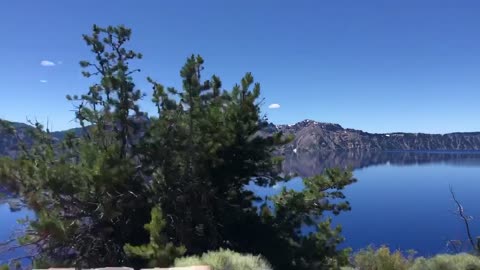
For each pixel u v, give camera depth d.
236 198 17.56
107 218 14.20
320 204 17.72
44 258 13.02
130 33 17.16
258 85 16.58
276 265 15.61
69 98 15.95
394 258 20.44
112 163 14.22
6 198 13.66
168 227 15.27
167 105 15.96
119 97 15.55
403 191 169.25
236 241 16.70
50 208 14.12
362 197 149.62
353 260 21.67
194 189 15.86
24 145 16.09
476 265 14.76
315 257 17.03
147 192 15.50
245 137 16.42
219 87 17.14
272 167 18.08
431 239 66.75
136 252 11.99
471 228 77.00
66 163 14.91
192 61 16.09
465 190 164.25
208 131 15.75
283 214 17.34
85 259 13.84
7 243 13.79
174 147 15.80
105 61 17.06
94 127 16.00
